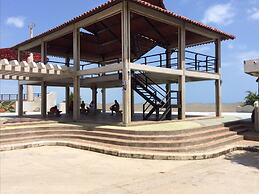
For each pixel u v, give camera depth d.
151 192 6.64
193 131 13.25
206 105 35.94
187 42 21.86
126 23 14.46
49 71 16.80
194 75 18.58
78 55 17.83
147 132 12.37
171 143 11.46
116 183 7.40
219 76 20.55
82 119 18.00
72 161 9.98
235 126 16.08
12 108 35.84
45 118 19.31
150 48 22.11
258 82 18.36
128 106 14.38
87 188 6.95
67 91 25.52
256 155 11.29
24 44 22.45
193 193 6.59
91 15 16.30
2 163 9.59
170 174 8.34
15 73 17.00
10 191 6.70
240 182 7.50
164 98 17.33
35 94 40.00
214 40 20.58
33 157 10.56
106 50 24.80
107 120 17.17
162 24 18.89
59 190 6.79
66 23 17.72
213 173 8.42
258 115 16.33
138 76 17.53
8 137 12.88
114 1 14.36
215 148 11.88
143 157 10.48
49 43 22.36
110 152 11.09
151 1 17.97
